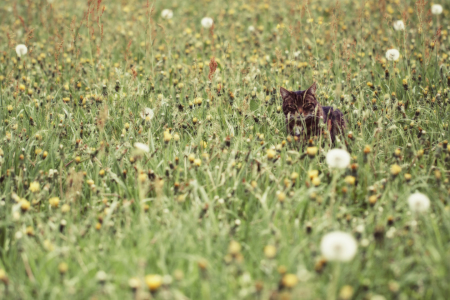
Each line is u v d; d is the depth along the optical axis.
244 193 5.39
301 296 3.51
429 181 5.64
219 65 9.64
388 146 6.03
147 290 3.88
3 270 4.29
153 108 7.32
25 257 4.16
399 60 8.89
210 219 4.81
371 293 3.94
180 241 4.45
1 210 5.07
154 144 6.55
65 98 7.73
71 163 6.11
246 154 5.86
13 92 8.06
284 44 11.31
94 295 3.98
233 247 3.68
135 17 13.52
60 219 4.87
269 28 13.30
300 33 11.43
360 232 4.27
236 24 13.03
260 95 7.49
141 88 8.30
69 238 4.52
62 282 4.06
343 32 11.50
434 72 8.48
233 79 8.48
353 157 5.75
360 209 5.15
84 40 11.21
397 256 4.24
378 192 5.32
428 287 4.06
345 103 7.44
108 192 5.52
